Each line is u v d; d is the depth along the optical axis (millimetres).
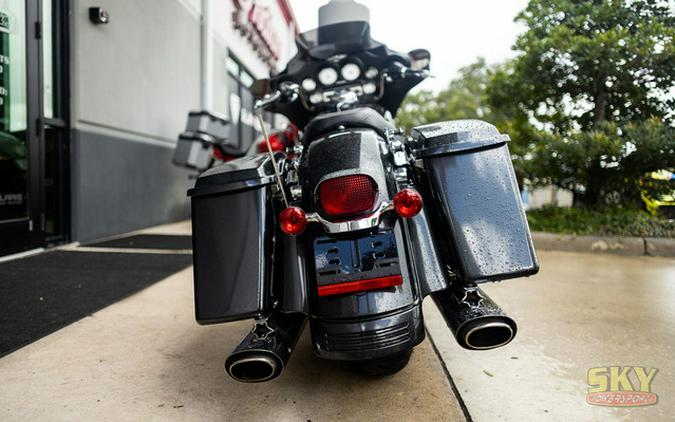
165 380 1762
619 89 4305
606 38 3906
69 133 4430
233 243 1456
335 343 1417
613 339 2092
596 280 3150
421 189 1658
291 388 1697
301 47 2691
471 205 1481
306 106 2729
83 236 4609
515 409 1524
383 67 2711
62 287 2953
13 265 3566
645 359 1882
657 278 3203
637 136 3963
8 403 1582
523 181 4996
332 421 1474
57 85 4363
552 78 4617
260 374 1410
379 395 1634
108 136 5027
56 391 1667
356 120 1772
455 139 1528
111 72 5043
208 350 2047
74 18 4418
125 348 2055
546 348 2004
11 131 3771
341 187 1429
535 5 4562
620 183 4527
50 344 2080
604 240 4156
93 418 1496
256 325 1448
